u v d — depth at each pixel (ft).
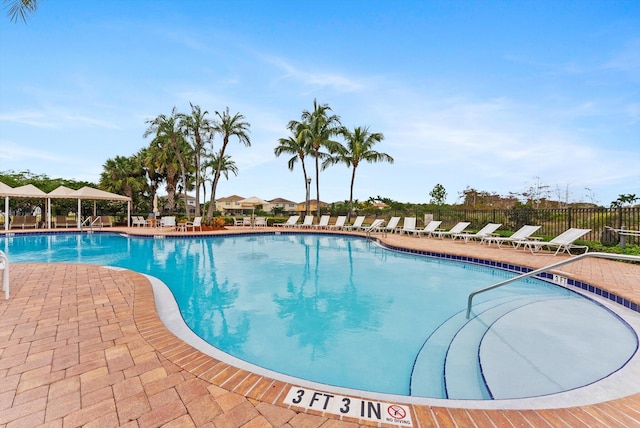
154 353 8.75
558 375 9.08
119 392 6.93
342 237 53.16
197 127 64.23
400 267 27.43
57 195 56.29
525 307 15.20
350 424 6.01
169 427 5.86
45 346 9.15
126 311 12.23
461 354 11.00
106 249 37.78
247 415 6.22
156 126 63.62
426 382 9.56
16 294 14.57
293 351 11.68
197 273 24.61
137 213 87.66
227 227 67.82
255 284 21.34
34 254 33.88
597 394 7.36
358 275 24.21
